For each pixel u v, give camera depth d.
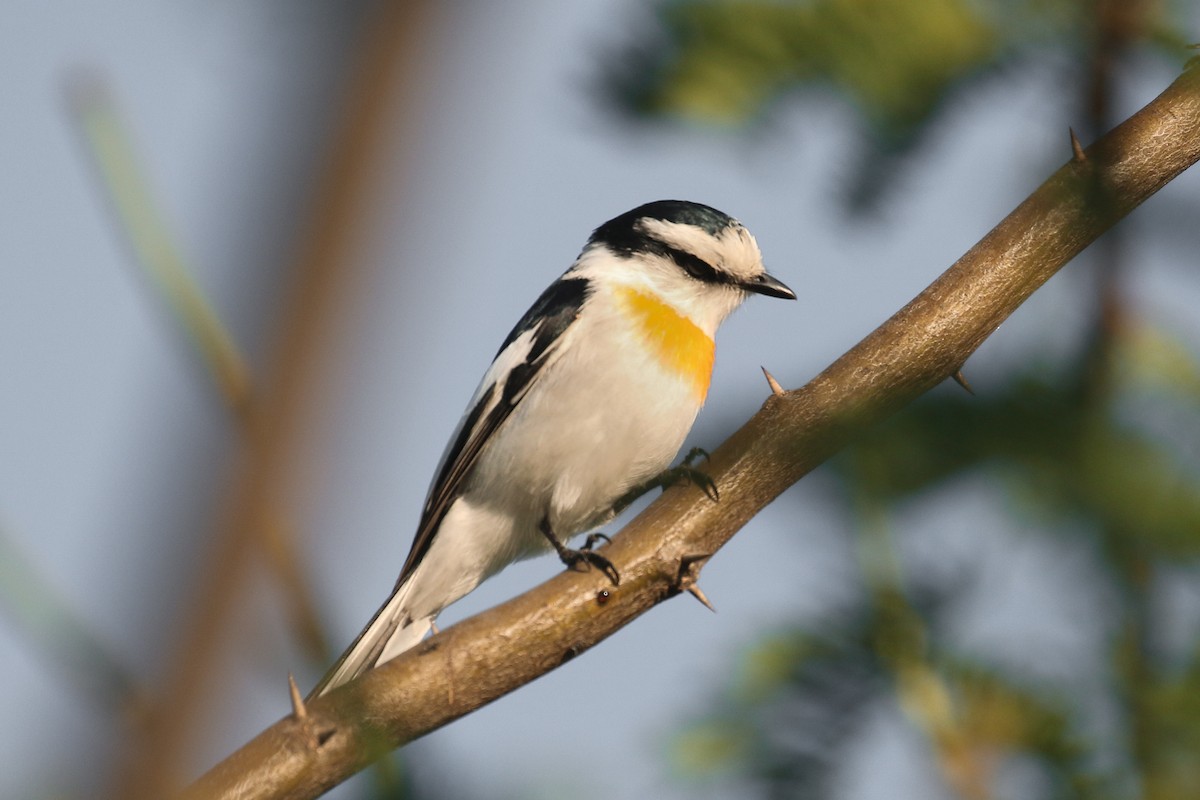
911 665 3.63
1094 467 2.67
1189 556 2.63
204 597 1.49
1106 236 4.35
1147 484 2.63
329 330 1.47
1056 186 4.43
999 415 2.80
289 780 5.52
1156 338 4.11
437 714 6.38
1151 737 3.46
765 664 3.74
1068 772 3.57
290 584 2.23
